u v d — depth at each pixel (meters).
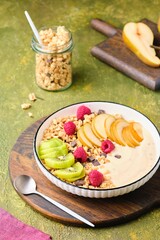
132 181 0.79
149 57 1.02
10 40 1.13
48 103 0.99
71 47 0.99
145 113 0.97
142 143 0.85
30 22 0.97
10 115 0.96
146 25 1.08
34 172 0.84
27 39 1.13
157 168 0.82
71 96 1.01
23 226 0.77
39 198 0.81
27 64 1.07
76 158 0.82
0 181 0.85
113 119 0.89
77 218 0.78
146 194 0.81
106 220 0.77
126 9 1.20
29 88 1.02
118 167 0.82
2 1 1.22
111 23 1.16
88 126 0.88
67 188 0.77
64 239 0.77
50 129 0.87
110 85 1.03
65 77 1.00
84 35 1.13
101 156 0.84
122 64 1.04
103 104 0.90
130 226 0.78
